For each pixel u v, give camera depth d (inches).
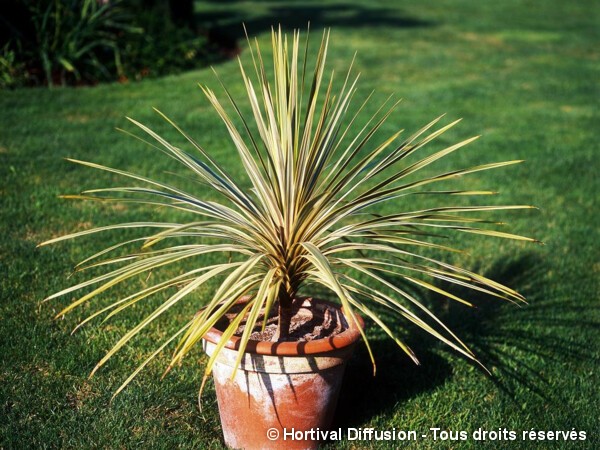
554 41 657.6
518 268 194.9
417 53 555.2
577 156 305.0
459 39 643.5
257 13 763.4
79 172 245.8
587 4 969.5
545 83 469.1
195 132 307.1
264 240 108.4
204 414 125.2
